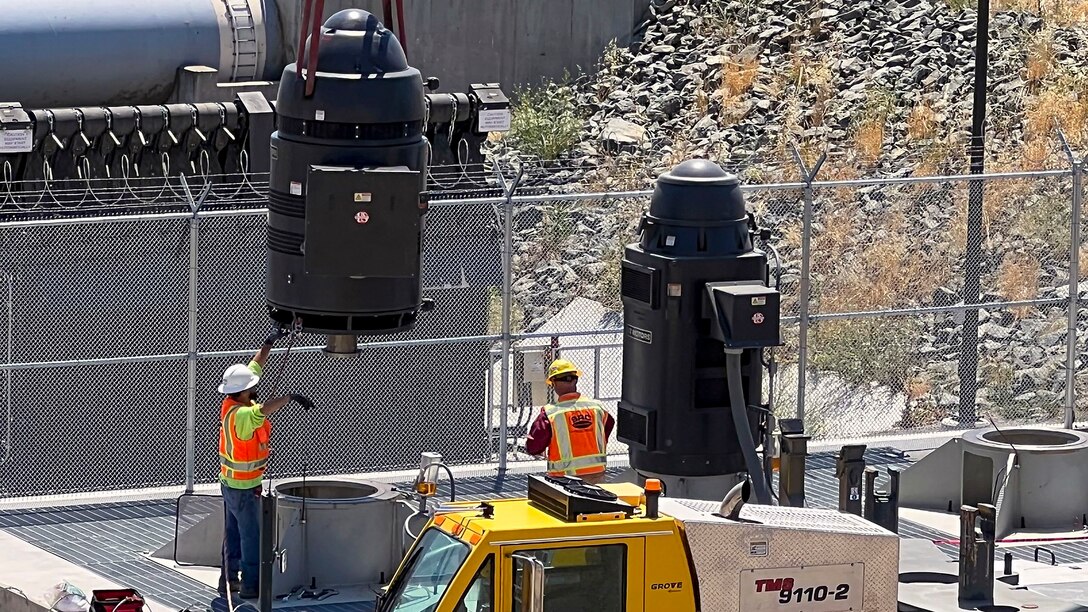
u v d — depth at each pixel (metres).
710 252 39.47
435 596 28.75
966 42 86.81
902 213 72.06
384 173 34.47
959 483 45.19
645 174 79.38
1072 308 49.38
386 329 35.97
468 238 53.53
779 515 30.97
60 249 49.50
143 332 50.22
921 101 82.25
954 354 62.53
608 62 88.38
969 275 62.28
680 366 39.62
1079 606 35.34
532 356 47.41
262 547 33.69
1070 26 88.31
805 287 47.34
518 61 85.88
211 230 51.31
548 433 38.44
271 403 37.69
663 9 93.38
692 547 29.30
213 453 50.72
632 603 29.00
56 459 49.38
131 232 50.16
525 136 82.06
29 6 59.69
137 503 45.44
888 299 66.25
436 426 52.19
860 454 38.38
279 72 65.38
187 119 54.16
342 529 39.00
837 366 61.38
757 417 39.88
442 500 45.38
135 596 33.69
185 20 62.41
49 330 49.38
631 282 40.19
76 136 52.34
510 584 28.33
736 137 82.69
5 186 51.47
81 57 59.81
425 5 83.06
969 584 35.16
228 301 51.00
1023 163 73.81
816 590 30.14
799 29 90.88
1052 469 43.91
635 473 40.94
